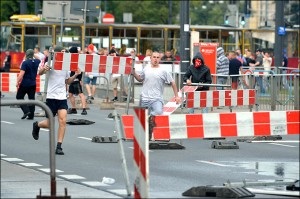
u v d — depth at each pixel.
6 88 62.50
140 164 20.36
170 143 35.78
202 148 36.41
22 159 31.44
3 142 37.16
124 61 41.41
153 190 24.36
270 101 52.94
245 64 76.94
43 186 24.62
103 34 95.06
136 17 139.88
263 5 165.62
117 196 22.77
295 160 32.56
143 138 20.27
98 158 31.88
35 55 56.56
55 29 93.25
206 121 24.45
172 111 37.44
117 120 22.89
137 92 63.22
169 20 124.38
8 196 22.64
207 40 98.81
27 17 94.00
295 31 101.56
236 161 32.00
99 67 41.16
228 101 42.38
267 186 24.95
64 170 28.50
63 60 39.38
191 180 26.64
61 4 66.94
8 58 84.31
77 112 55.62
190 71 43.84
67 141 37.81
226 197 22.78
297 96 52.88
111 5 141.12
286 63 87.31
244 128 24.27
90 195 22.92
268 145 38.41
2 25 94.44
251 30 99.56
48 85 33.25
